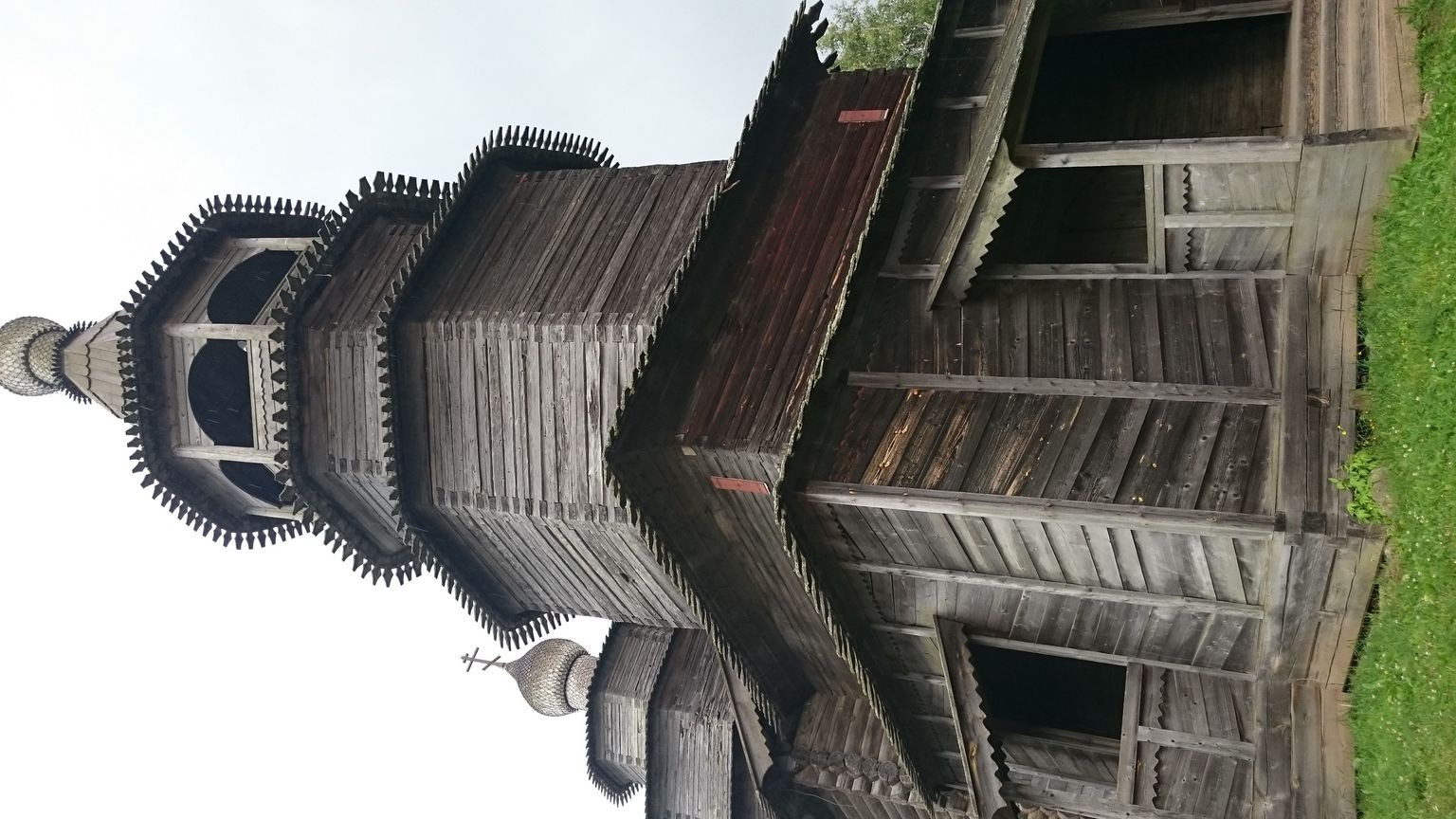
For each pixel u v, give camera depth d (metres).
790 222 14.30
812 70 15.96
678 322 13.37
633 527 14.69
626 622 19.38
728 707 19.59
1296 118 10.83
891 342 12.57
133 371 18.78
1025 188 13.29
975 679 13.28
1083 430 11.24
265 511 20.22
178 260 19.25
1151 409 11.09
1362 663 10.74
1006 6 13.18
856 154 14.45
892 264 12.77
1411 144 9.64
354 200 18.05
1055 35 12.98
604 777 23.78
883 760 16.23
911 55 29.53
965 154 12.79
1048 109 14.53
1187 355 11.17
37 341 22.23
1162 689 12.65
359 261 17.94
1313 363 10.58
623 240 15.82
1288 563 10.29
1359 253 10.55
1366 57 10.41
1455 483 9.11
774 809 17.12
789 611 15.51
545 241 16.55
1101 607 12.05
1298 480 10.20
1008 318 12.16
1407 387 9.73
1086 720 16.67
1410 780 9.94
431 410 16.66
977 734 13.53
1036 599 12.34
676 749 20.45
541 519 15.96
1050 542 11.37
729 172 14.16
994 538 11.65
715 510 13.95
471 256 17.00
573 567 17.39
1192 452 10.71
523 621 19.98
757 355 13.32
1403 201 9.78
